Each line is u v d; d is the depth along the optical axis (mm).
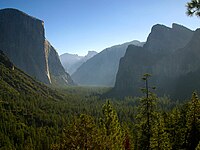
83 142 18328
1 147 125438
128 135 58812
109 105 44500
